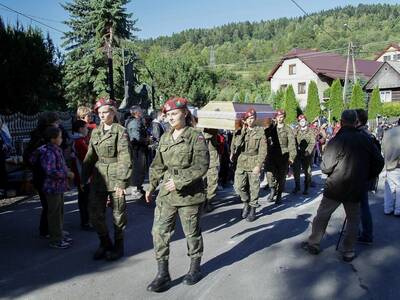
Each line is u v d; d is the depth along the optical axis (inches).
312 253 217.2
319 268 199.3
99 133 198.5
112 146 195.3
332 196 205.5
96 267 196.4
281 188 339.9
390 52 2512.3
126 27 1280.8
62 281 181.2
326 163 203.5
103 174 196.7
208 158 174.1
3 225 263.0
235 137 295.6
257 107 323.9
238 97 2149.4
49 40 737.0
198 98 1927.9
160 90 1898.4
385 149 297.0
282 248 226.5
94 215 200.2
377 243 238.2
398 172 296.2
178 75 1927.9
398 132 292.0
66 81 1227.9
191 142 171.5
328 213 211.2
